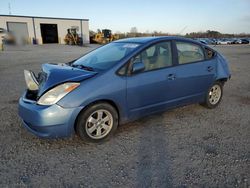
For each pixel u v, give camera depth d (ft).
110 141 11.84
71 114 10.47
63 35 129.08
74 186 8.42
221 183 8.60
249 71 35.42
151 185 8.48
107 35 135.13
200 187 8.39
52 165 9.70
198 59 15.30
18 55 58.13
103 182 8.64
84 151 10.84
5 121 14.11
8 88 22.63
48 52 69.36
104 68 11.82
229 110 16.63
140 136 12.39
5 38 88.84
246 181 8.71
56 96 10.32
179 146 11.35
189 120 14.65
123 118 12.25
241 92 22.02
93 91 10.79
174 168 9.53
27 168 9.45
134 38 14.79
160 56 13.30
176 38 14.29
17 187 8.32
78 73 11.36
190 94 14.97
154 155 10.53
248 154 10.63
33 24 119.14
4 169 9.36
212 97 16.70
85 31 135.64
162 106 13.65
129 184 8.53
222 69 16.60
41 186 8.39
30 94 11.69
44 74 11.87
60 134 10.58
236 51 84.28
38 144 11.41
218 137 12.35
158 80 12.88
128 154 10.62
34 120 10.41
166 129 13.29
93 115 11.32
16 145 11.28
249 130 13.28
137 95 12.24
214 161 10.03
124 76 11.74
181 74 13.94
